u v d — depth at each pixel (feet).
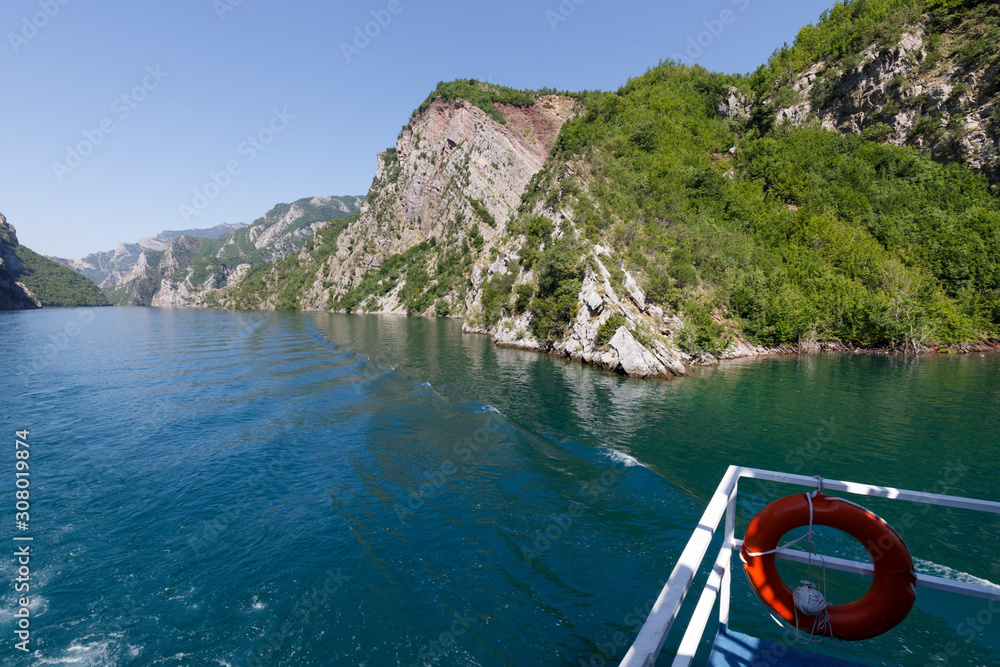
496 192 545.03
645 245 184.65
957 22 270.67
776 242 219.82
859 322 186.70
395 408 81.00
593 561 36.45
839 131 295.69
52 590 32.07
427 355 156.46
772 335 180.96
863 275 200.03
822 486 16.10
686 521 42.86
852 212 234.38
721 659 17.06
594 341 139.33
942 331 182.19
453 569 35.12
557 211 226.17
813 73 317.83
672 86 368.89
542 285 177.88
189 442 62.75
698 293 175.73
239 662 26.07
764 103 333.01
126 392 92.22
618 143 278.05
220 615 29.84
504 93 645.92
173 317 400.06
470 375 118.01
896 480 55.52
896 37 276.62
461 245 513.04
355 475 52.24
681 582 13.56
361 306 558.97
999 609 31.40
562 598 32.04
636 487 49.90
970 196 229.45
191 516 42.73
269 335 221.05
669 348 137.49
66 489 48.32
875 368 140.15
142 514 43.06
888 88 276.62
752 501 48.19
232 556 36.42
